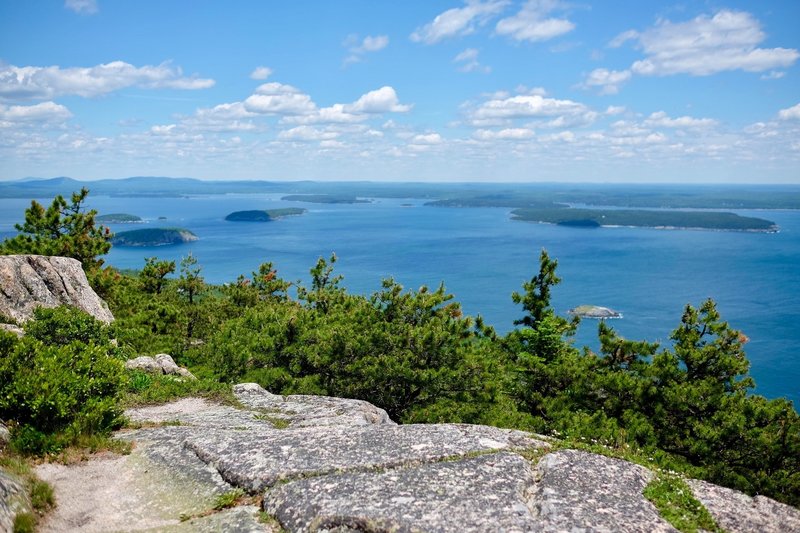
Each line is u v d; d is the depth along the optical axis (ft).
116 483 29.17
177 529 24.07
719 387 60.44
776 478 53.62
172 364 68.85
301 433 34.50
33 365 37.11
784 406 56.13
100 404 36.47
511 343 87.35
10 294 79.20
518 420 67.05
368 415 49.57
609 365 69.82
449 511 23.34
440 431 34.04
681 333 67.62
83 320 64.54
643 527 22.72
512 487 26.08
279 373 74.59
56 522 24.66
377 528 22.07
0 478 24.77
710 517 24.11
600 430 55.52
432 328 77.77
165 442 34.81
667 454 54.60
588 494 25.40
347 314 88.69
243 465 29.27
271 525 23.90
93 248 122.62
